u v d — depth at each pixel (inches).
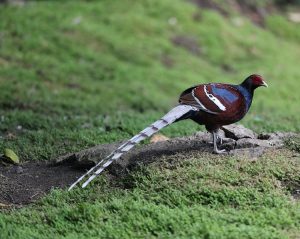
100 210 346.3
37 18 1133.1
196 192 354.3
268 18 1461.6
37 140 523.5
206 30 1242.0
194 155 399.2
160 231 319.6
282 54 1261.1
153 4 1270.9
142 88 970.1
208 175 369.7
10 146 496.7
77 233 327.3
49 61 1008.2
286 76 1135.0
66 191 385.4
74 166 433.7
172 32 1205.1
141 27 1182.3
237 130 455.2
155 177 376.8
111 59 1055.0
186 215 327.3
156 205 347.6
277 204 339.0
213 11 1341.0
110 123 604.7
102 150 430.9
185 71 1078.4
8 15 1130.0
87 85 943.0
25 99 802.8
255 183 359.9
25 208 368.2
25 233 326.0
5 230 328.5
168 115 372.5
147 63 1066.7
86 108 794.2
